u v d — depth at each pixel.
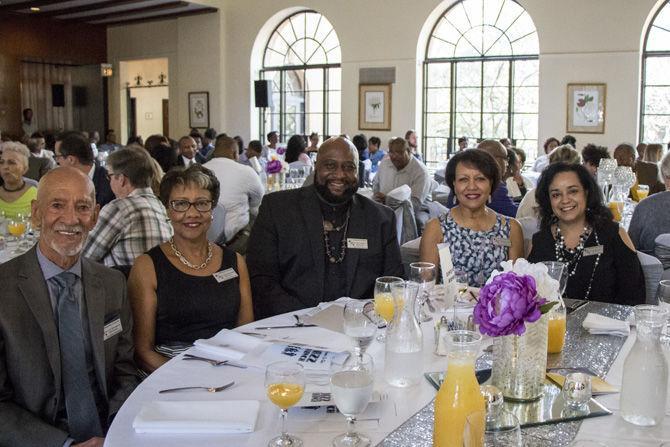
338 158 2.75
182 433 1.44
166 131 15.75
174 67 13.90
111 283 2.06
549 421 1.48
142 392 1.65
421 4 10.70
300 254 2.78
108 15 13.53
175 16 13.20
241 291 2.48
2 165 3.98
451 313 2.14
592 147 5.80
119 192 3.10
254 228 2.87
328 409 1.55
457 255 2.97
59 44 14.37
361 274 2.80
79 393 1.91
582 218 2.83
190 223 2.36
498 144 4.72
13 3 12.52
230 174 5.27
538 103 9.99
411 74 10.92
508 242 2.96
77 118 15.34
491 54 10.48
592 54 9.43
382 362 1.87
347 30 11.45
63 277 1.95
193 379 1.73
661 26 9.12
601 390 1.64
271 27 12.54
